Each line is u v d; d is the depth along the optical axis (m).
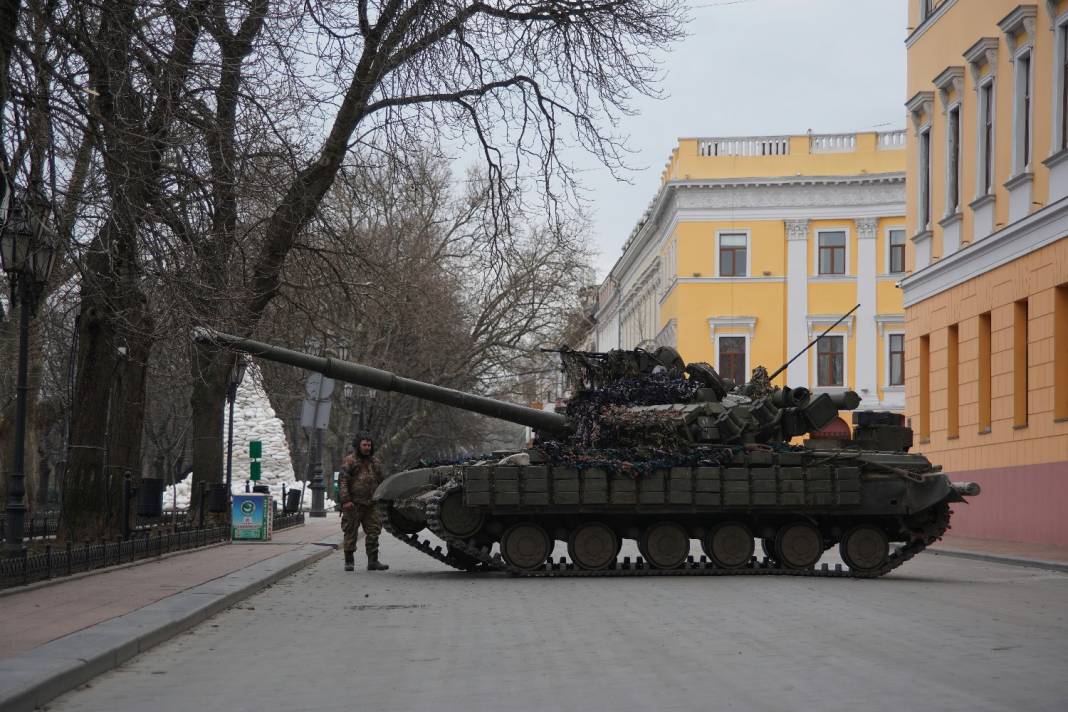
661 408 18.98
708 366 19.80
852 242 57.44
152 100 17.16
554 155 25.48
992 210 28.75
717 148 58.59
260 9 18.23
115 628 10.74
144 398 23.36
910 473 18.48
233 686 8.71
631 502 18.00
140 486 22.00
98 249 17.61
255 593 15.41
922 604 13.89
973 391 29.80
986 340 29.42
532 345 56.44
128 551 17.91
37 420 33.09
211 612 12.86
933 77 32.81
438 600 14.69
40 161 15.62
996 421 28.42
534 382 56.88
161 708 7.92
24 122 14.95
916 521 18.88
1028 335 26.67
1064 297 25.33
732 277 57.94
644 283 73.94
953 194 31.69
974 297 29.69
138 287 18.27
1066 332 25.33
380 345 49.69
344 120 23.88
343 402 57.25
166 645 10.72
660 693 8.24
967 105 30.50
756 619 12.33
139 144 16.81
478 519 18.36
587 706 7.83
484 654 10.13
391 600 14.69
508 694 8.28
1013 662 9.43
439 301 50.12
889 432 19.34
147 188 17.16
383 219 46.66
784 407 19.09
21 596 13.38
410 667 9.49
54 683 8.20
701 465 18.23
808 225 57.59
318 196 24.31
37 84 15.11
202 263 18.31
